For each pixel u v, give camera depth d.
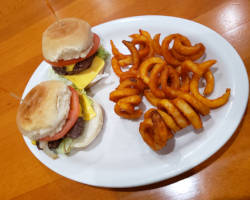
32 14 0.41
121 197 0.22
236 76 0.24
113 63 0.30
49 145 0.25
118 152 0.25
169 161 0.22
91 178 0.23
